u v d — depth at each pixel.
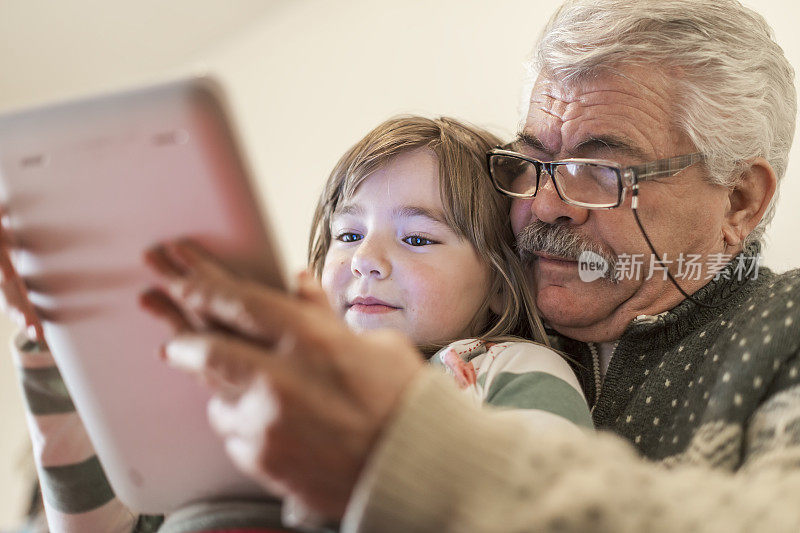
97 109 0.52
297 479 0.51
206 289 0.52
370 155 1.17
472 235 1.14
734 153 1.00
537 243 1.06
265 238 0.54
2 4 2.31
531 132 1.09
